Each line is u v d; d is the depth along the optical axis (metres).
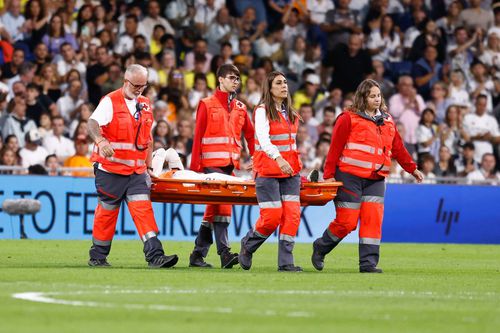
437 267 45.03
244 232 65.25
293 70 81.31
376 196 39.03
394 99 81.56
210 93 76.81
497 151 83.19
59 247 53.25
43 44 71.75
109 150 37.12
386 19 84.19
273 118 37.34
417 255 56.06
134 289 29.09
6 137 68.38
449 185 71.12
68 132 70.88
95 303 25.28
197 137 40.88
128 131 38.31
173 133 74.25
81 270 36.25
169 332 20.30
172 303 25.59
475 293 30.64
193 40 77.88
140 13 76.31
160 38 76.50
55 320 22.00
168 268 38.56
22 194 61.12
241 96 77.25
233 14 80.25
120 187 38.59
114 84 73.31
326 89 82.06
